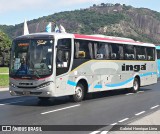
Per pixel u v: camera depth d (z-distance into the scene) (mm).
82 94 18531
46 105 16641
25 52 16531
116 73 21688
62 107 15906
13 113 13891
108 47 20891
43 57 16219
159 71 37000
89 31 165125
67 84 17078
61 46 16672
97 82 19719
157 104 17359
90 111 14633
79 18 174875
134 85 23906
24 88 16328
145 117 12938
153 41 190250
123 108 15719
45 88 15992
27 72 16234
